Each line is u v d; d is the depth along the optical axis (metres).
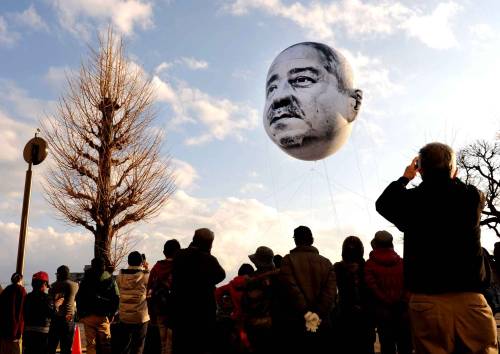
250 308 5.50
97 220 15.32
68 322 7.57
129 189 15.86
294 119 9.74
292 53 10.03
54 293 7.54
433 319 2.60
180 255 5.29
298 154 10.34
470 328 2.58
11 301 6.97
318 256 5.27
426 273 2.64
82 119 15.98
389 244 5.75
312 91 9.65
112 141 16.05
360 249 5.80
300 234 5.38
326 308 5.09
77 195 15.44
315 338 5.09
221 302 6.68
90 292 7.17
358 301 5.62
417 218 2.73
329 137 9.92
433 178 2.81
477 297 2.62
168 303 5.27
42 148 9.21
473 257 2.66
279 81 10.00
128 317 6.88
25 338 7.22
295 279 5.12
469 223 2.68
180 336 5.05
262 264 5.70
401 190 2.85
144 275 7.06
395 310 5.57
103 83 16.28
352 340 5.61
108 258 14.98
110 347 7.23
